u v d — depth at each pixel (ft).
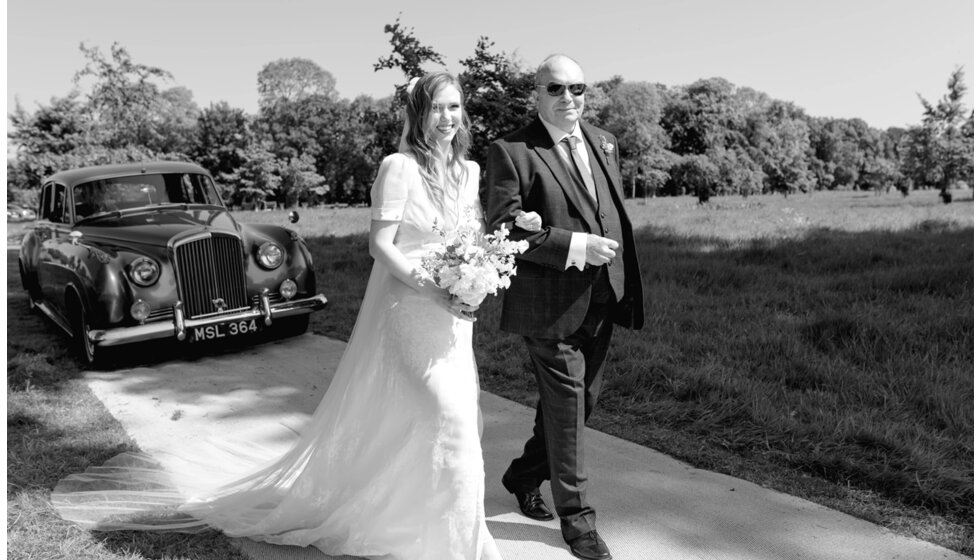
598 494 10.16
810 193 219.00
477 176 9.24
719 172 179.22
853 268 26.61
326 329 21.79
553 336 8.34
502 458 11.68
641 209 95.20
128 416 14.10
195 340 17.89
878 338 15.88
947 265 24.03
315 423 9.35
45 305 22.58
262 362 18.25
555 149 8.59
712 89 231.50
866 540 8.69
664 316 19.72
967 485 9.53
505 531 9.20
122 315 17.10
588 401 9.18
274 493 9.61
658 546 8.71
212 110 169.89
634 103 201.87
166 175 21.49
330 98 214.69
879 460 10.68
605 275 8.62
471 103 28.60
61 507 9.71
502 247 7.81
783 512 9.48
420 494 8.10
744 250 32.45
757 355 15.81
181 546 8.77
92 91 90.12
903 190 125.80
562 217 8.41
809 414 12.50
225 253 18.43
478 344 18.39
